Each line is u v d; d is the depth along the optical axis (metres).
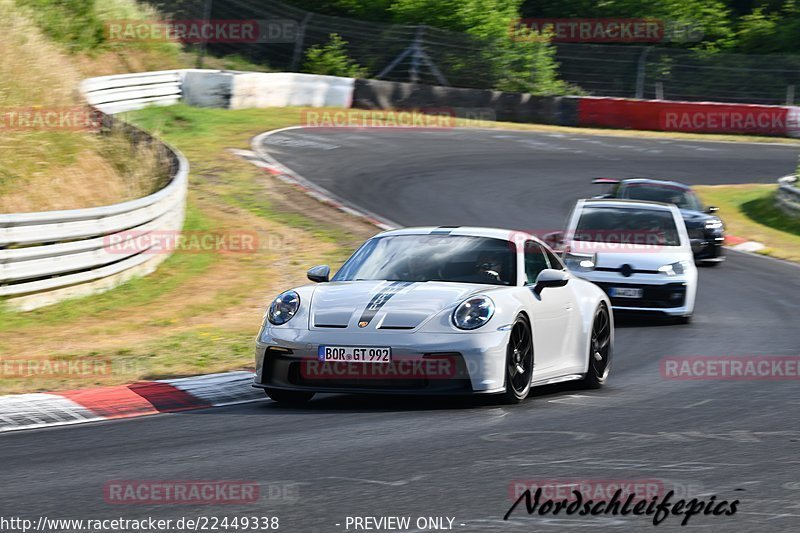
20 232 41.22
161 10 131.50
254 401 27.83
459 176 88.94
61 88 71.56
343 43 137.50
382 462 19.09
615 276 45.88
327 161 88.62
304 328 25.56
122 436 22.41
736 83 149.50
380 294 26.19
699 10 177.75
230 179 76.81
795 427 23.12
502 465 18.81
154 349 35.22
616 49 150.12
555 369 28.38
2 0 78.12
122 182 61.22
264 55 138.12
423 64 140.38
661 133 132.62
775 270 65.94
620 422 23.59
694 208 66.88
